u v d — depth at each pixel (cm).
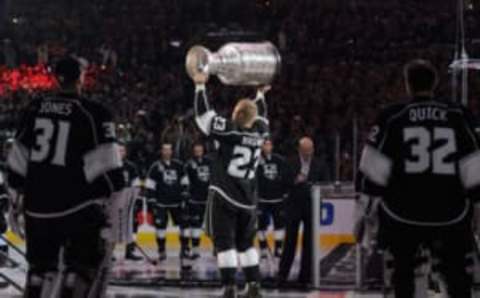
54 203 838
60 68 856
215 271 1933
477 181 805
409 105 820
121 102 3048
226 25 3553
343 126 2641
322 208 1644
